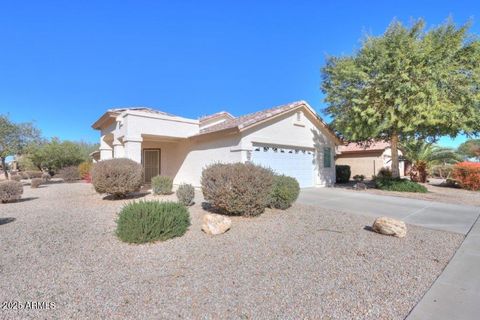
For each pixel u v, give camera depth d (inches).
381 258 190.9
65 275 160.9
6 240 227.1
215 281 153.8
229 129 508.7
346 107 593.0
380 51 506.9
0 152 773.9
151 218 220.8
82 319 117.0
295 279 156.8
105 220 298.8
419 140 666.8
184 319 117.1
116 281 153.5
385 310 125.0
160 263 179.9
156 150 762.2
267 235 244.2
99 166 421.1
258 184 297.1
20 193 439.8
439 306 128.8
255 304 129.4
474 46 491.8
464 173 661.9
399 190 576.1
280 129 575.8
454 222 308.5
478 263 183.9
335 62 628.4
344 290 143.9
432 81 474.3
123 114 581.0
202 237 236.7
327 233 253.3
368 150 1033.5
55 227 268.8
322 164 681.0
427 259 190.1
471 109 493.4
